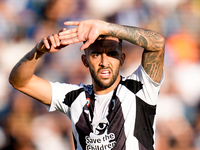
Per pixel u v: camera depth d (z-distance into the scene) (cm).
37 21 2930
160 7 2906
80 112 1020
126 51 2581
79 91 1059
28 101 2509
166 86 2514
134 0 2884
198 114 2450
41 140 2359
